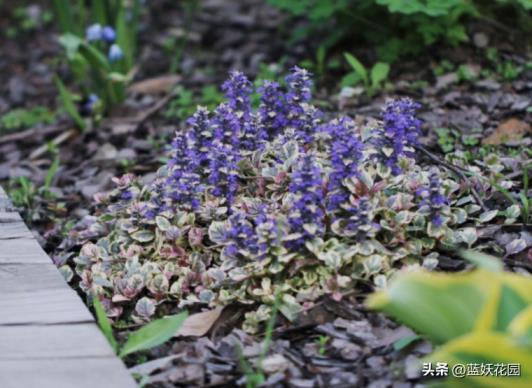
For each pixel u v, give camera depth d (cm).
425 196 144
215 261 149
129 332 141
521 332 115
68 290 141
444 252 147
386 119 149
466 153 172
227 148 150
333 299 140
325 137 156
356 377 131
